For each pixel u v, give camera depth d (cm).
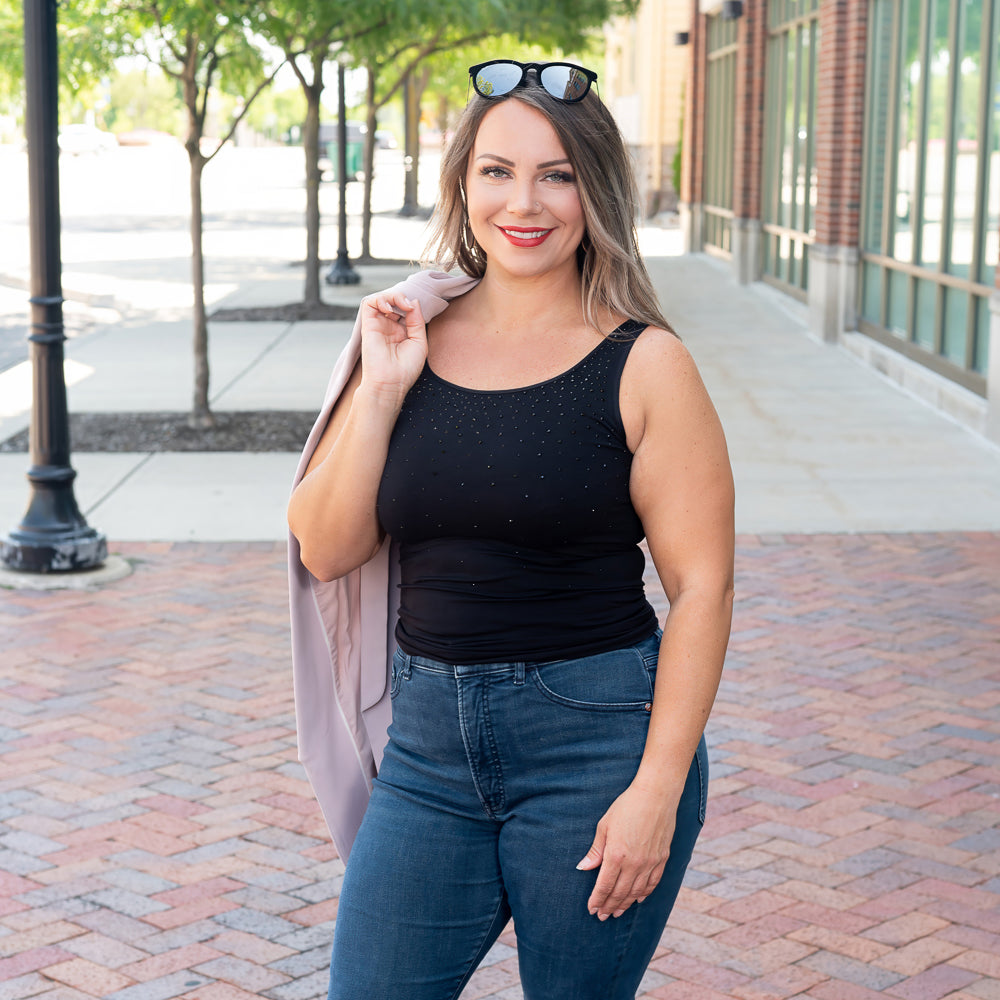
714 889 407
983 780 482
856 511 846
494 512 209
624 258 217
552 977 216
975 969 364
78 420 1116
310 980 362
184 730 528
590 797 209
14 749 509
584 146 216
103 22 968
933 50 1205
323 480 222
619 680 212
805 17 1695
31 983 358
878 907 396
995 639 625
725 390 1240
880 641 624
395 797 220
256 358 1431
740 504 863
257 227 3331
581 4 1842
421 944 216
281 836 444
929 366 1216
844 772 489
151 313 1783
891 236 1346
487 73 218
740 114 2030
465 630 213
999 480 916
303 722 243
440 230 237
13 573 713
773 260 1958
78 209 3950
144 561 751
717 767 493
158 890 408
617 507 212
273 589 705
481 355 221
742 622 651
